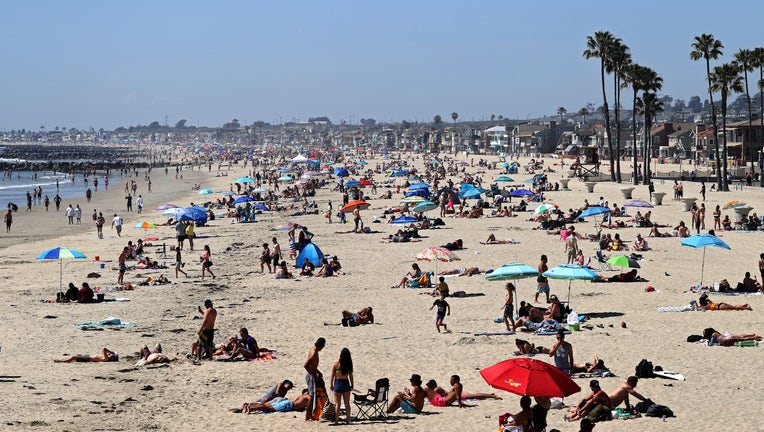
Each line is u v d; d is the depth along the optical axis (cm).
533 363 3062
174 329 5453
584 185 18512
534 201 14962
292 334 5288
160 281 7350
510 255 8625
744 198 14812
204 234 11481
